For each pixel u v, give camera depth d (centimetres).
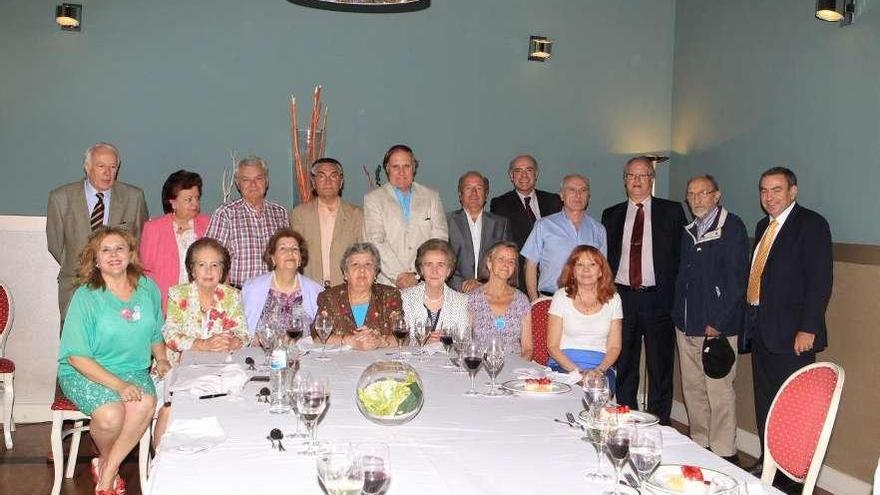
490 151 600
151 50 553
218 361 319
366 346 356
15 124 537
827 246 399
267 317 376
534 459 202
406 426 231
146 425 339
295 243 379
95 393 329
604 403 228
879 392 396
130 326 337
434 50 589
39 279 525
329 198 477
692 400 483
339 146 578
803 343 396
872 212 414
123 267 334
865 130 419
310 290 389
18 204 539
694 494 171
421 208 479
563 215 501
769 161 500
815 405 233
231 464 193
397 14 583
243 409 246
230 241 453
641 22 620
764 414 423
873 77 414
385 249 473
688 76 599
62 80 542
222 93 563
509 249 377
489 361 276
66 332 326
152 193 556
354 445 166
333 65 576
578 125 613
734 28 538
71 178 545
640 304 498
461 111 595
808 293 398
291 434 219
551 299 395
